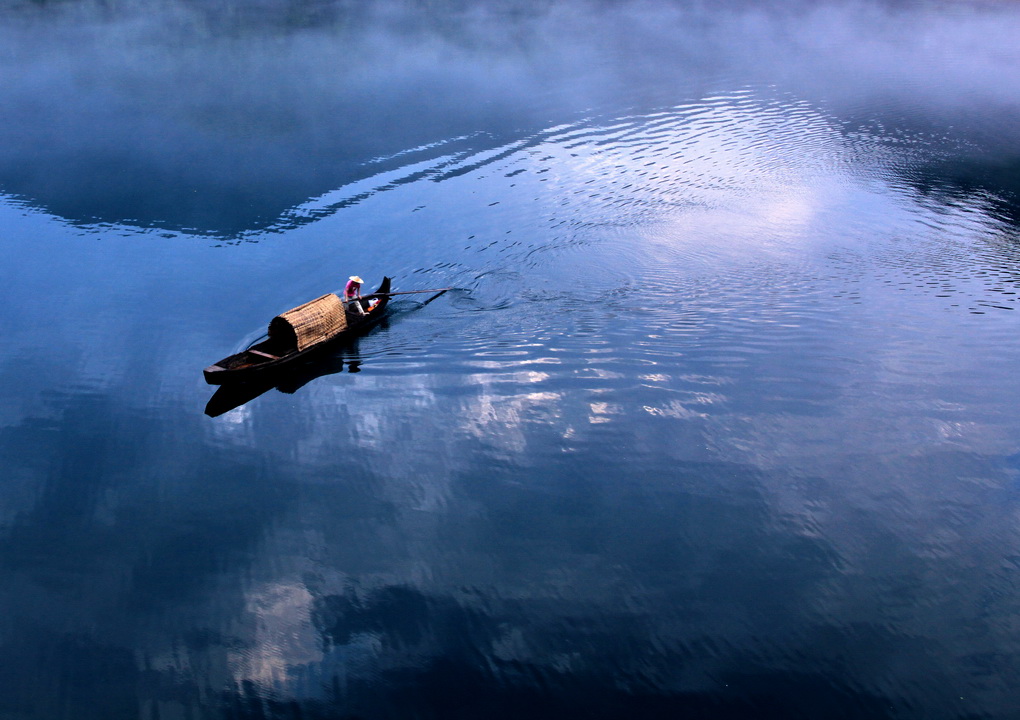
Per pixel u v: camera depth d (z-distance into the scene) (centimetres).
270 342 2392
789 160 3978
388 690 1404
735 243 3141
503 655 1463
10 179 3612
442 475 1936
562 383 2259
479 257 3000
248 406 2217
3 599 1603
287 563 1689
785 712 1341
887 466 1909
